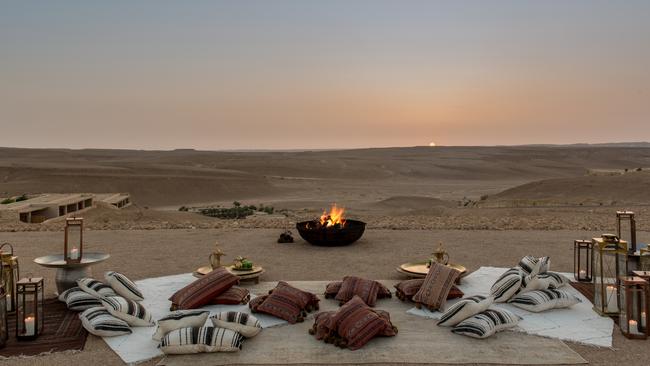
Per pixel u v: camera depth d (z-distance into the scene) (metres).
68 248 8.84
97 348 6.59
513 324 7.05
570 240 13.65
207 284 8.09
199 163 100.69
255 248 12.83
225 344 6.31
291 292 7.82
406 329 7.12
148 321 7.34
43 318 7.35
